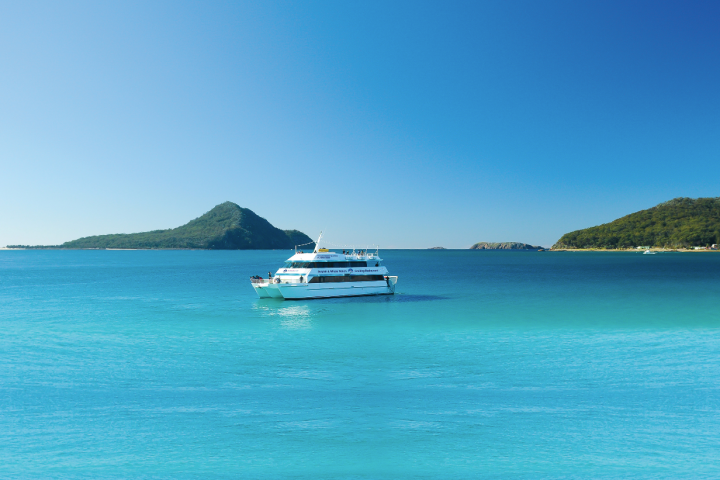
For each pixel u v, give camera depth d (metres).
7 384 24.42
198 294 73.31
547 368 27.61
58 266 186.12
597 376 25.84
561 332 39.31
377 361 29.52
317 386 23.94
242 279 108.25
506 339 36.47
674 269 140.75
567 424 18.55
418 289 79.19
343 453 15.95
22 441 17.00
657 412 19.94
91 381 25.03
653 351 32.16
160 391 23.16
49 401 21.62
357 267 64.19
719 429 18.05
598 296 67.56
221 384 24.39
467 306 56.22
